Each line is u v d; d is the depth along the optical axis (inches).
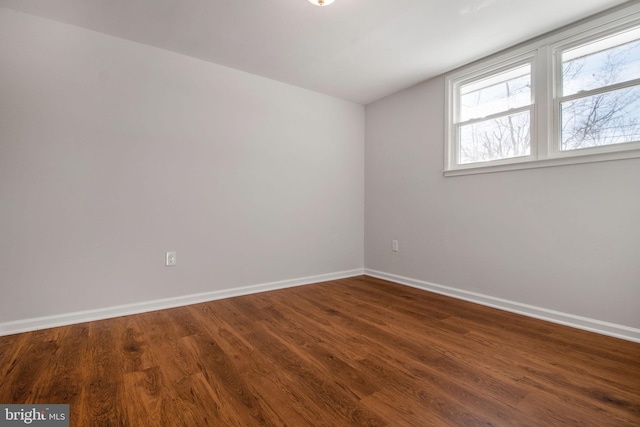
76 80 90.4
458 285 117.6
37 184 85.3
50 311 87.0
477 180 111.5
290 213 134.1
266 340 78.6
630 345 75.7
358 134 157.6
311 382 59.4
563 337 80.5
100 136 93.8
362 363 66.9
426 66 116.0
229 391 56.3
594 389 57.1
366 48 102.9
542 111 94.6
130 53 98.5
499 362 67.3
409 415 49.9
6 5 80.5
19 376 60.9
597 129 85.4
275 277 130.0
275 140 129.4
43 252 86.1
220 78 115.3
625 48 81.2
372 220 155.6
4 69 81.7
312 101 140.3
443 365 66.0
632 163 78.4
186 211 108.6
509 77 105.2
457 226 118.0
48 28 87.0
